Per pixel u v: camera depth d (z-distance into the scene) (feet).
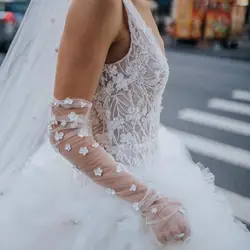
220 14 41.60
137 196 3.60
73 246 3.78
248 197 11.35
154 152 4.37
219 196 4.59
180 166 4.59
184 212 3.75
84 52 3.34
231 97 22.77
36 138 4.58
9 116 4.55
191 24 41.93
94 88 3.49
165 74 4.06
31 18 4.32
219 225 4.00
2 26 27.20
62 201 4.01
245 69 31.35
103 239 3.74
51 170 4.24
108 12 3.34
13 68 4.50
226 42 42.27
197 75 28.25
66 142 3.47
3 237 3.95
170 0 47.01
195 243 3.73
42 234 3.92
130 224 3.74
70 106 3.42
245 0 42.34
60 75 3.43
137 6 4.14
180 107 20.40
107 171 3.52
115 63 3.69
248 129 17.46
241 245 3.96
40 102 4.42
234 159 14.15
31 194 4.12
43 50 4.29
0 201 4.25
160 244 3.69
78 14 3.31
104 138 3.95
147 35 3.77
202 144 15.55
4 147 4.54
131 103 3.88
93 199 3.93
